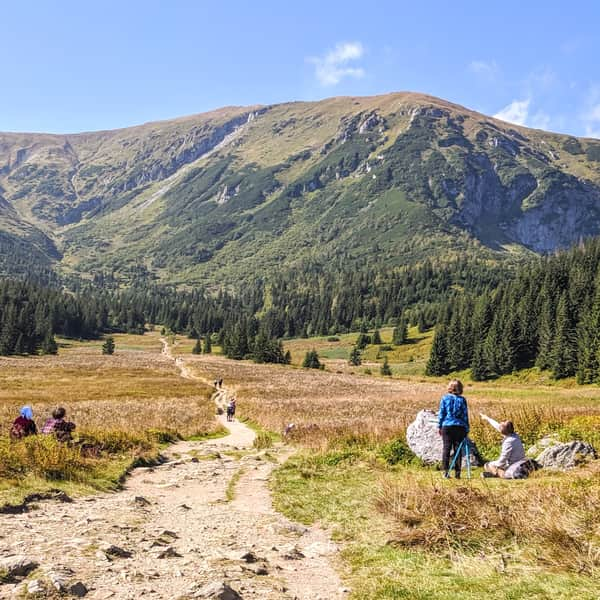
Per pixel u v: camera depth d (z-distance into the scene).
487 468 11.98
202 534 8.27
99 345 180.75
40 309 180.50
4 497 9.22
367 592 5.76
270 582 6.02
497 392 67.88
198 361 123.75
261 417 37.91
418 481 10.78
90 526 7.92
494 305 127.25
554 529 7.02
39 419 32.69
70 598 5.05
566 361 91.75
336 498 11.23
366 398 58.16
